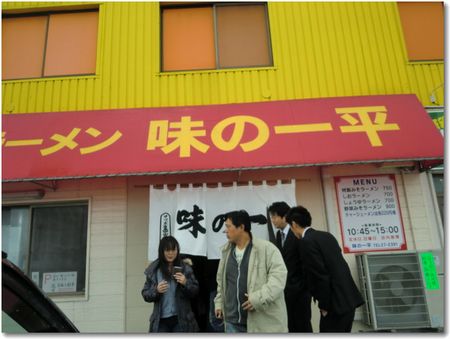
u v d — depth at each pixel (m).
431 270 5.04
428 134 5.16
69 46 6.59
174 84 6.19
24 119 5.71
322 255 3.72
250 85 6.17
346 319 3.61
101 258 5.38
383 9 6.55
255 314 3.31
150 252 4.94
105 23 6.54
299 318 4.28
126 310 5.21
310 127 5.31
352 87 6.15
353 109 5.60
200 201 5.10
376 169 5.64
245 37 6.60
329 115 5.51
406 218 5.49
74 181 5.65
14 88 6.20
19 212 5.66
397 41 6.39
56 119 5.70
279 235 4.66
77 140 5.30
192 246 4.90
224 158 4.93
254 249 3.50
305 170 5.66
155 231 5.02
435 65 6.29
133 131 5.39
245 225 3.62
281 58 6.30
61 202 5.62
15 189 5.57
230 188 5.18
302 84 6.17
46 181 5.51
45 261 5.47
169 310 3.87
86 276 5.31
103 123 5.58
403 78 6.20
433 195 5.62
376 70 6.23
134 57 6.33
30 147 5.21
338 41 6.37
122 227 5.48
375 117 5.43
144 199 5.56
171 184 5.41
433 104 6.05
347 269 3.77
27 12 6.77
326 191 5.54
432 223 5.50
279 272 3.29
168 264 4.01
